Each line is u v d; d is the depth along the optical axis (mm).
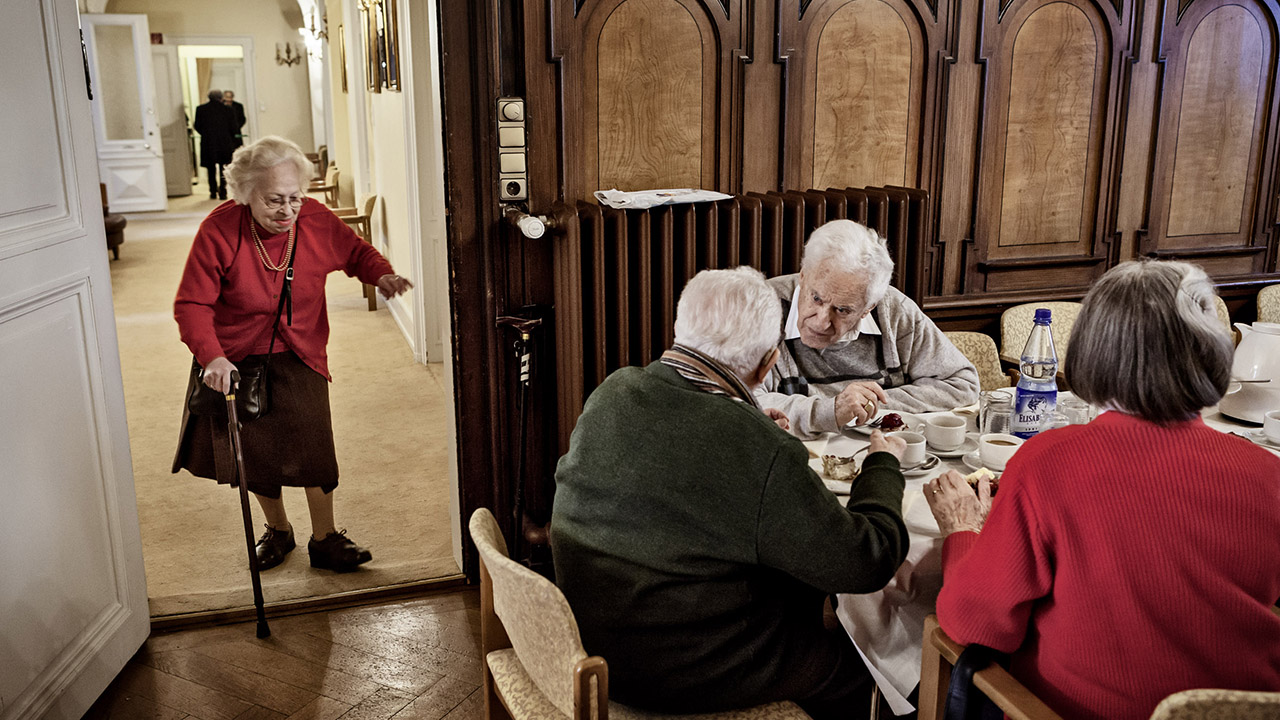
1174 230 3811
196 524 3402
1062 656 1287
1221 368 1183
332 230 2869
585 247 2711
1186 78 3648
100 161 11461
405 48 4953
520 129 2697
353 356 5691
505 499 2932
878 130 3320
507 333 2814
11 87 2012
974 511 1637
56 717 2178
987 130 3459
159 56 13156
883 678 1688
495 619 1741
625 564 1508
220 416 2693
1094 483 1221
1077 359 1267
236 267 2631
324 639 2646
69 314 2240
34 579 2115
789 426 2158
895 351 2508
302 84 13602
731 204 2809
